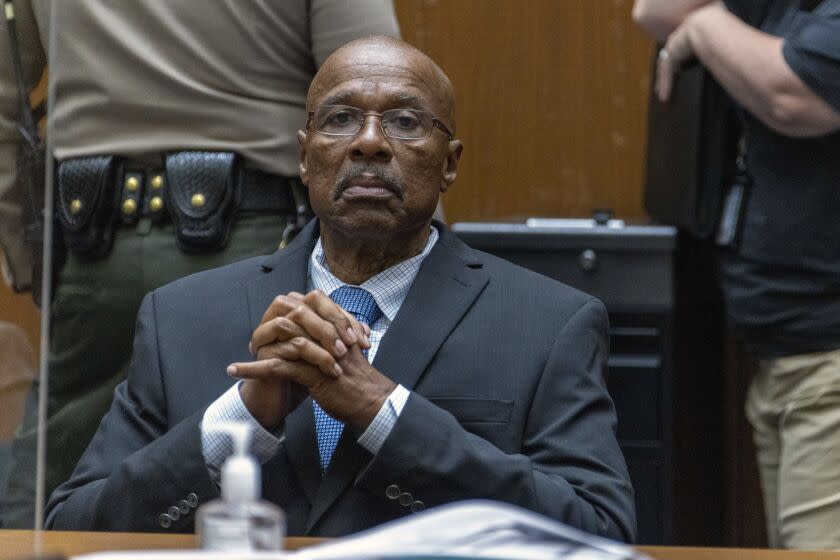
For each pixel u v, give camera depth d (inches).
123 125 332.5
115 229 332.8
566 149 506.3
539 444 259.8
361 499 248.7
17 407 227.5
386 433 244.8
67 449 339.3
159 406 268.1
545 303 272.5
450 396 260.8
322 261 281.9
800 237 389.7
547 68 505.4
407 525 159.2
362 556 152.0
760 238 396.5
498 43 506.0
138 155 332.5
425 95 271.0
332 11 332.2
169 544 203.3
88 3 329.7
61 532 213.0
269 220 333.7
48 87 301.3
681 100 416.2
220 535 148.8
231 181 328.8
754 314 401.4
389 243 272.5
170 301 277.6
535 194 508.4
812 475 395.5
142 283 330.6
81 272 335.3
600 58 503.2
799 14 383.2
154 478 246.5
